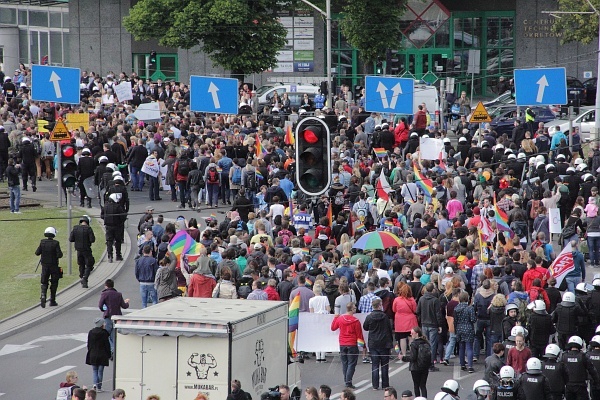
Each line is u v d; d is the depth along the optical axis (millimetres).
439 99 148625
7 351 74625
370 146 126438
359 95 190750
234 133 120688
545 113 143750
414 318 68188
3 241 105000
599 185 100750
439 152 111562
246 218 98250
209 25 177625
